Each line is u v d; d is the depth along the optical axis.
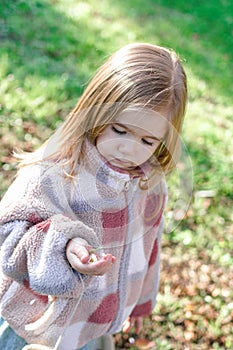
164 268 3.05
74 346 1.70
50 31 5.11
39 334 1.63
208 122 4.53
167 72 1.45
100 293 1.64
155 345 2.67
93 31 5.42
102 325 1.71
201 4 7.05
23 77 4.22
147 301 2.06
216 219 3.44
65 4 5.81
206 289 2.97
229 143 4.22
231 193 3.67
